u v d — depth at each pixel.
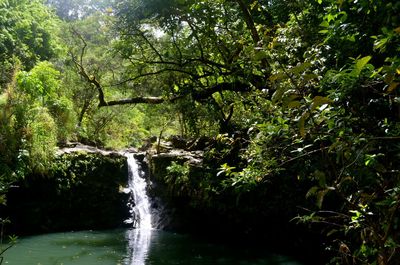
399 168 2.44
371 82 2.22
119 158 13.82
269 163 3.68
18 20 15.59
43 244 9.91
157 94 13.42
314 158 3.56
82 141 15.69
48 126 11.66
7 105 10.45
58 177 11.77
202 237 11.27
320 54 3.47
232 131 9.13
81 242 10.34
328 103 2.13
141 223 13.28
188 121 13.09
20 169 10.19
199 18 8.45
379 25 2.99
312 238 8.39
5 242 9.87
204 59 8.87
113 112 18.48
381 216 2.53
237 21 8.80
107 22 10.77
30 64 15.15
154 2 8.51
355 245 4.91
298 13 6.02
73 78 16.67
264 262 8.55
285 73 2.15
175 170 11.23
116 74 17.16
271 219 9.38
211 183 9.46
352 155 2.21
